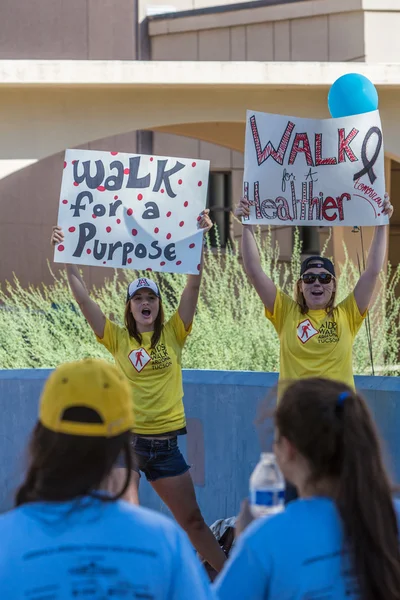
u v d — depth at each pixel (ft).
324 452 14.24
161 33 107.45
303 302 34.06
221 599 13.99
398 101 73.46
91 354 55.47
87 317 36.04
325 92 73.92
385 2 86.58
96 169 38.11
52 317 60.95
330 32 90.02
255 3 97.40
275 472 18.16
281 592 13.87
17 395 45.60
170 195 37.86
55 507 13.37
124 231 37.81
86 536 13.17
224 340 55.21
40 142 72.69
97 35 110.42
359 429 14.29
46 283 113.91
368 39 86.63
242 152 89.45
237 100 73.92
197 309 57.57
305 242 110.32
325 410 14.35
